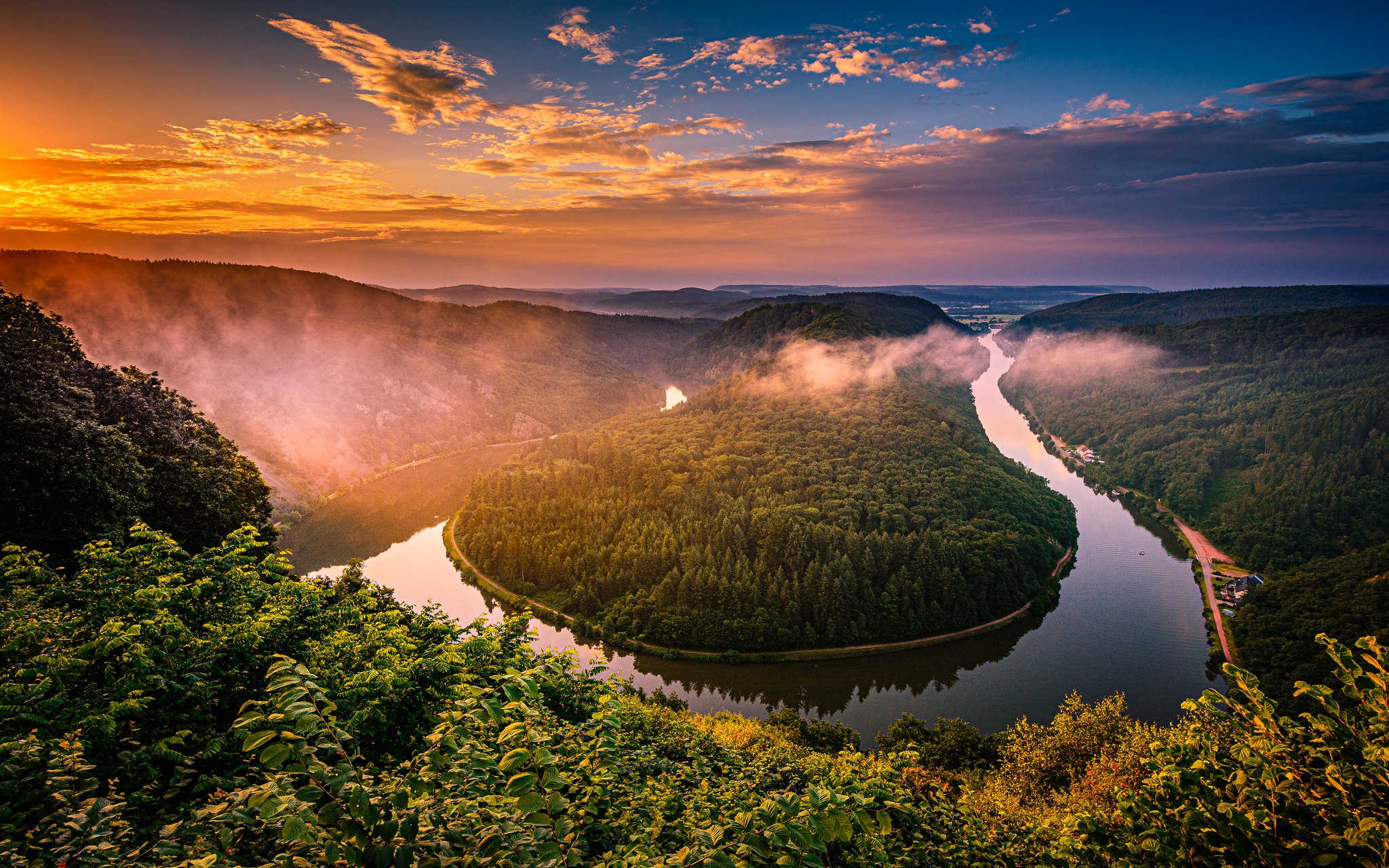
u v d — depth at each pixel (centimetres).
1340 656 781
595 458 16025
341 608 2205
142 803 1094
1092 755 4238
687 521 12119
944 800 1352
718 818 1090
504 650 2270
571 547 11631
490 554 12075
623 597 10425
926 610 10019
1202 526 15200
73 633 1380
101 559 1717
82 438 3192
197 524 3941
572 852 636
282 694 612
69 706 1172
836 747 5719
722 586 9819
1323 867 693
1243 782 771
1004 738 5638
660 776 1859
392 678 1630
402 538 14225
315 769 558
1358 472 16112
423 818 614
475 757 640
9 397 3089
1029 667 9275
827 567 10112
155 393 4550
